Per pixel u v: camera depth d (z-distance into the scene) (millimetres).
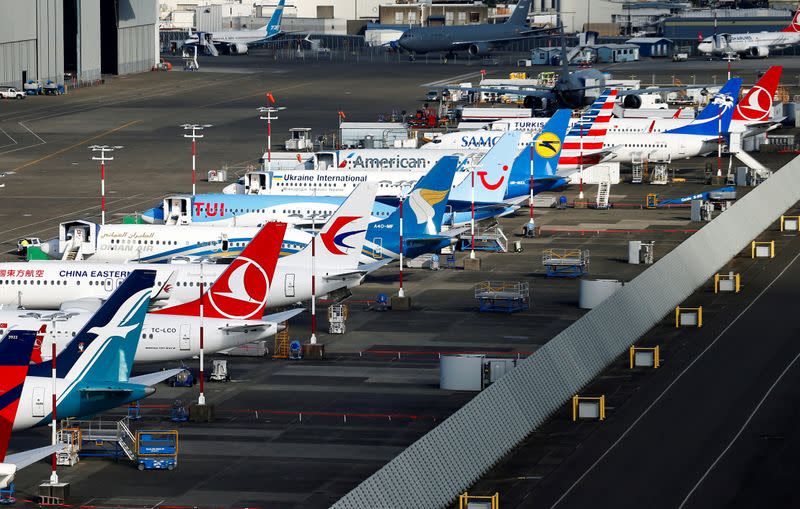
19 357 199500
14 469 189000
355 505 196125
